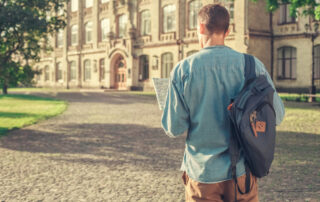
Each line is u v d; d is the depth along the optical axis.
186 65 1.69
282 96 20.50
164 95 1.83
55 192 4.24
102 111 14.76
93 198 4.01
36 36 11.59
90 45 39.06
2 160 6.03
